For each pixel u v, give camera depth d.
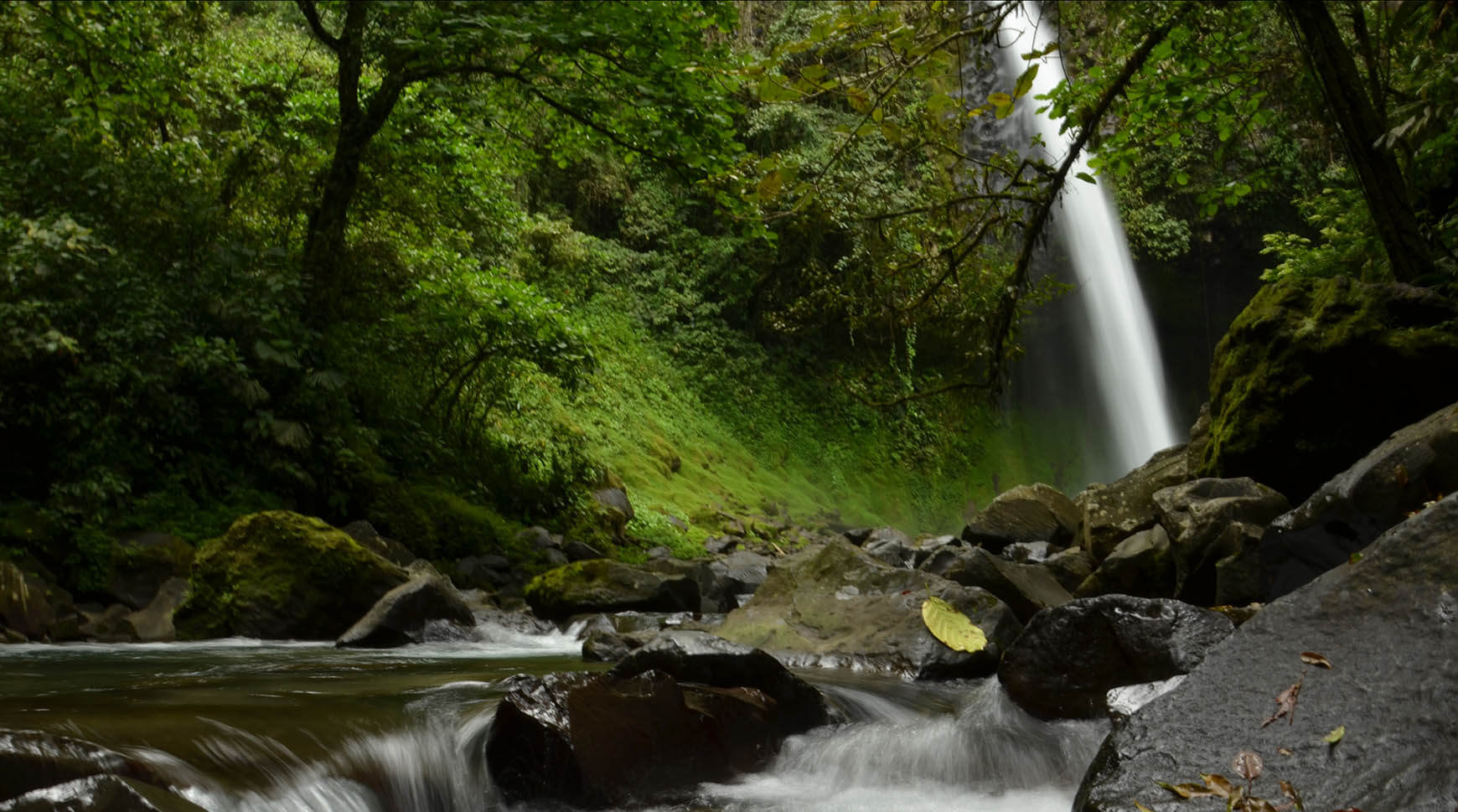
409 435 12.66
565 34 11.70
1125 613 4.45
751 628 6.75
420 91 13.71
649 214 24.86
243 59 14.91
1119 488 9.58
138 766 2.96
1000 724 4.42
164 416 9.85
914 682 5.69
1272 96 8.95
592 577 9.33
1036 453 26.28
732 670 4.44
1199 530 6.88
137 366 9.52
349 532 9.84
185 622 7.89
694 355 23.47
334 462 11.06
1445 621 2.82
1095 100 8.00
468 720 4.05
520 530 12.88
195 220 11.15
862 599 6.71
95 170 10.30
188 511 9.50
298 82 14.52
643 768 3.77
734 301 24.19
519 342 13.45
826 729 4.55
